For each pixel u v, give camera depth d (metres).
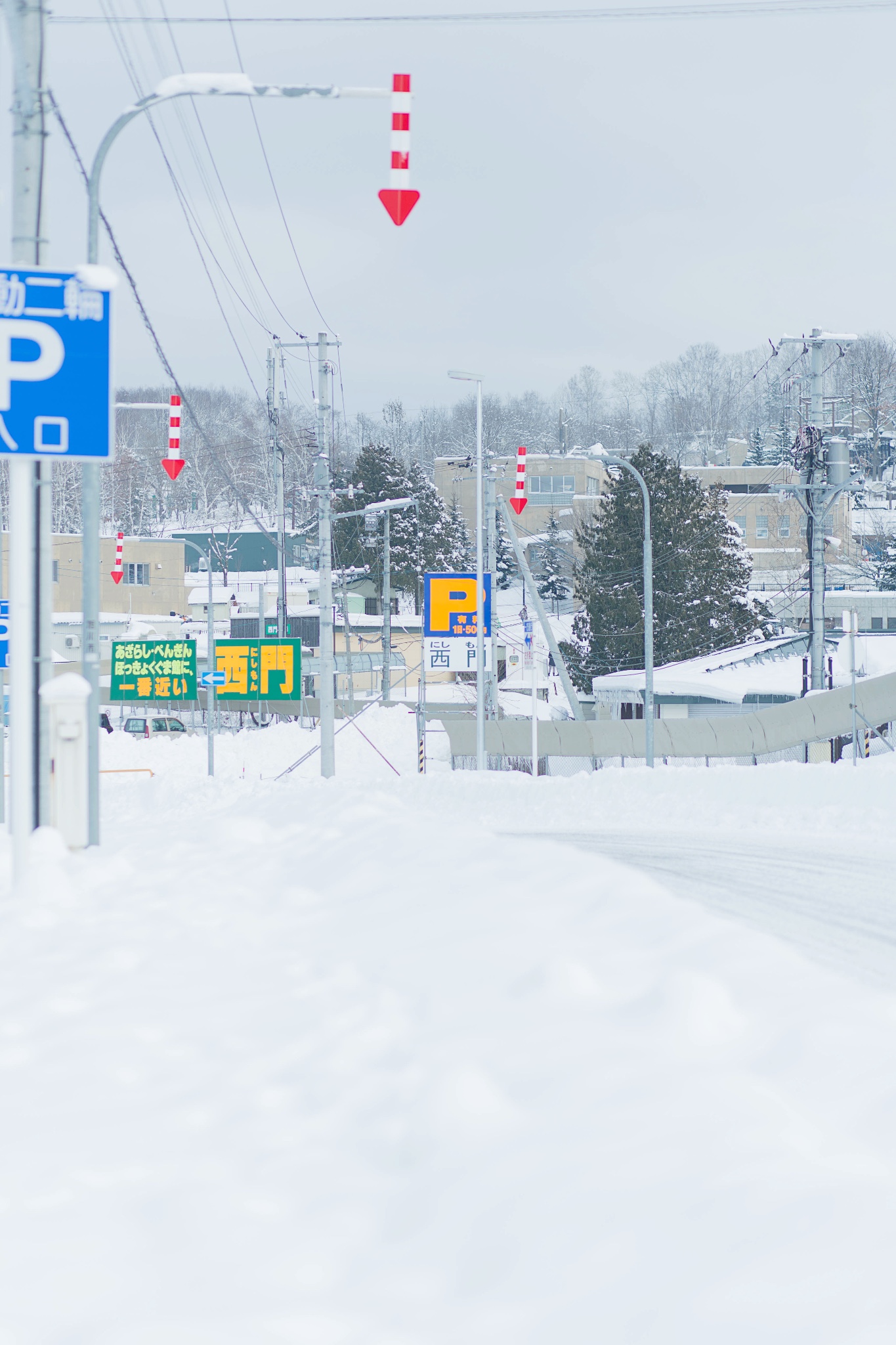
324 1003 9.38
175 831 21.12
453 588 58.81
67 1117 7.32
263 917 12.88
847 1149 6.10
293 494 152.88
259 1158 6.70
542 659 117.06
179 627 128.62
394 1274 5.38
